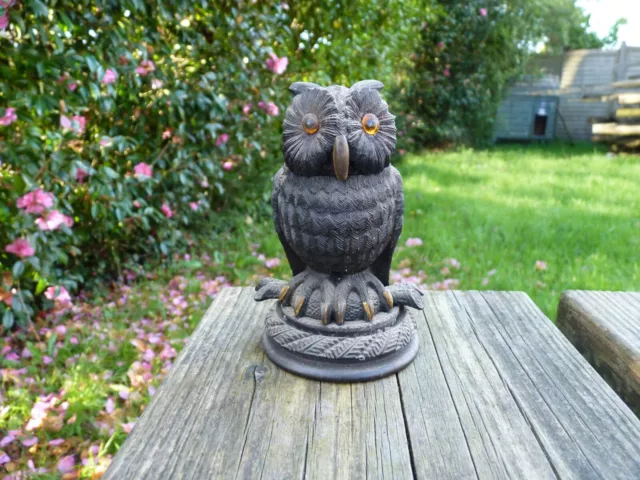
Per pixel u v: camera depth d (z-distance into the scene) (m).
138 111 2.60
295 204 1.23
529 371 1.31
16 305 2.02
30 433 1.69
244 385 1.25
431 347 1.44
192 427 1.10
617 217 3.93
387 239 1.30
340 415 1.14
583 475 0.96
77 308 2.48
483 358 1.38
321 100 1.14
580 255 3.21
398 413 1.15
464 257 3.17
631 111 7.46
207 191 3.18
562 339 1.48
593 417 1.13
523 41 7.71
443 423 1.11
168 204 2.79
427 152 7.57
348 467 0.99
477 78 7.42
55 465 1.62
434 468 0.99
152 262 2.97
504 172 5.90
